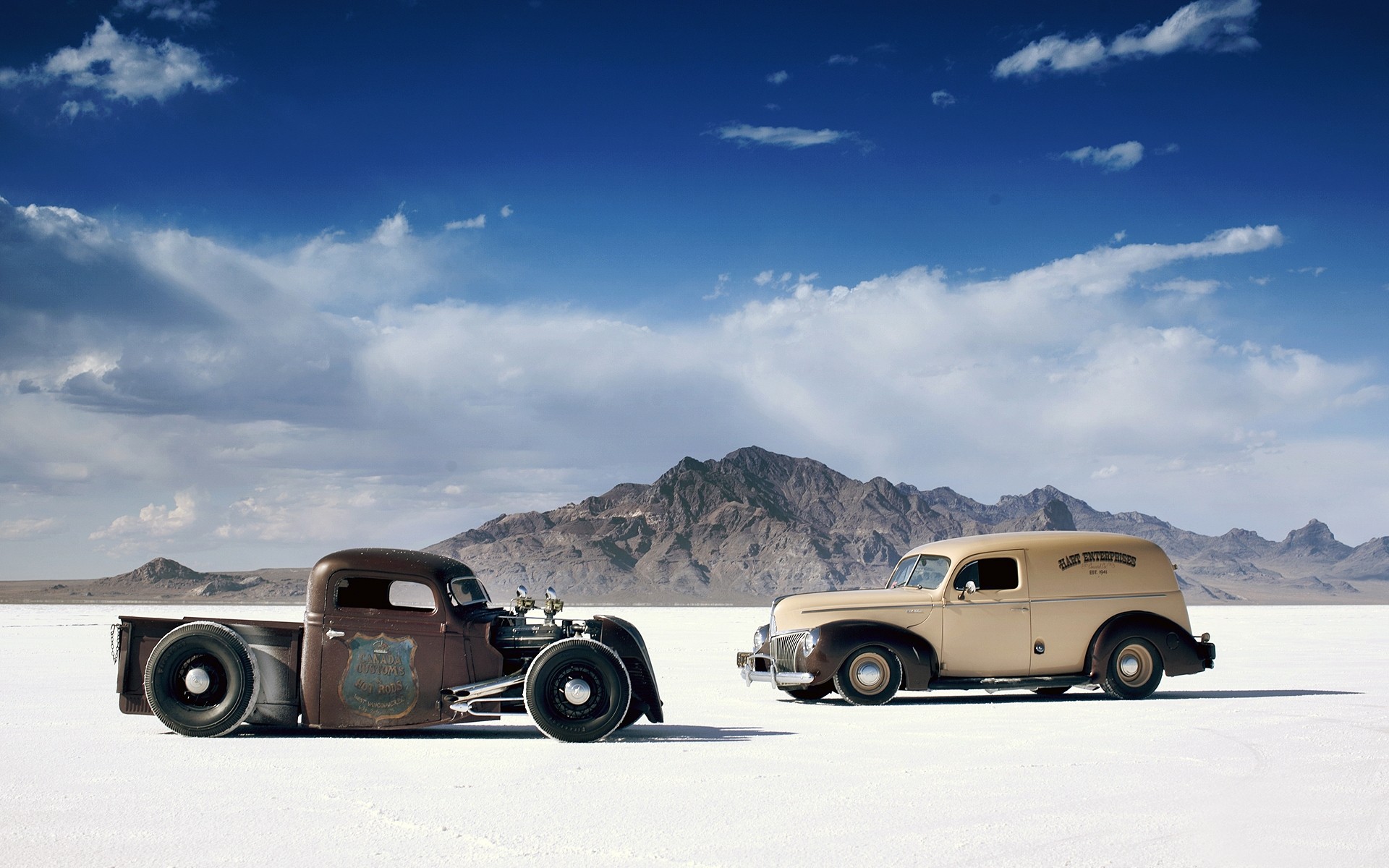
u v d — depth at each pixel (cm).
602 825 692
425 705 1098
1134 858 618
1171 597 1557
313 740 1076
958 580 1536
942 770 905
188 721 1087
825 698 1600
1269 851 635
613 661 1080
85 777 859
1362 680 1803
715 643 3494
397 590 1120
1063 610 1534
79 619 6569
